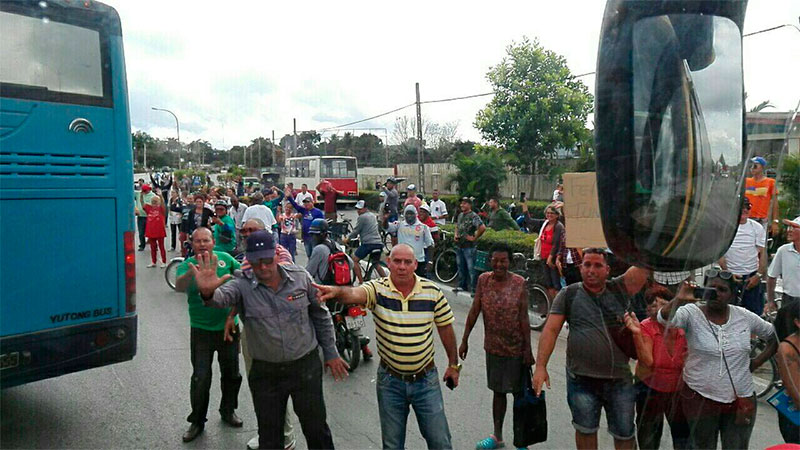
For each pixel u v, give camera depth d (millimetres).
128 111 4664
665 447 2244
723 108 1438
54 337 4195
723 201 1453
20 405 5070
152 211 12242
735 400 2223
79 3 4352
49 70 4188
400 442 3494
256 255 3410
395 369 3463
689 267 1496
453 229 12695
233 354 4555
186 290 4297
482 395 5324
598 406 3033
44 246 4164
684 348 2234
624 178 1405
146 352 6559
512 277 4102
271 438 3553
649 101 1396
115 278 4535
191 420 4461
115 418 4812
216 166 50562
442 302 3592
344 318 6105
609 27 1420
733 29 1444
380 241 9648
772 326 2203
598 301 2822
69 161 4285
